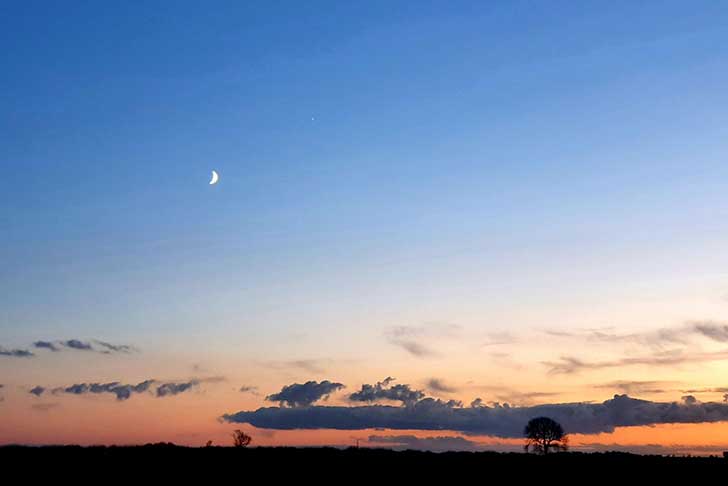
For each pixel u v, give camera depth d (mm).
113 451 121000
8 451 116188
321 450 133375
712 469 121938
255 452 127188
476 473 116438
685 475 116438
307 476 109500
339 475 110812
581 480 111312
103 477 101250
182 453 122312
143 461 113688
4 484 94438
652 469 122562
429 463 123812
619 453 142500
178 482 100562
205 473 108062
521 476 114500
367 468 117812
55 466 106688
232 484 101688
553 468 121812
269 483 102938
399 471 116312
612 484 108438
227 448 130750
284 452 129375
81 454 115938
